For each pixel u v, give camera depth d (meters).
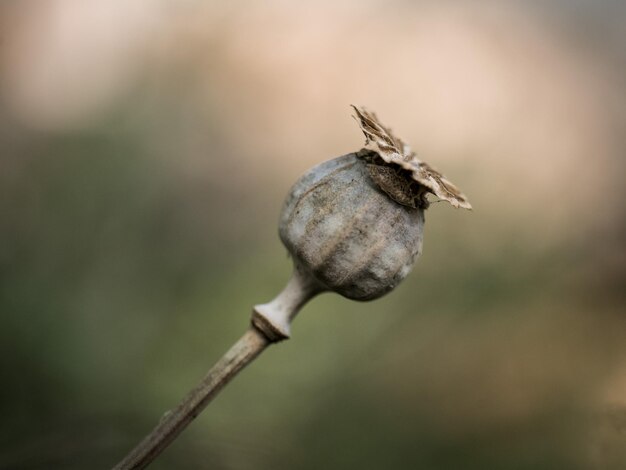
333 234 0.30
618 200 0.73
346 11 0.87
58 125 0.66
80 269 0.57
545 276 0.59
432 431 0.54
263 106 0.78
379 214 0.30
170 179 0.67
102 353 0.54
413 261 0.31
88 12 0.73
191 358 0.57
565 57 0.95
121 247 0.60
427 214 0.60
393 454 0.52
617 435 0.48
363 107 0.31
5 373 0.48
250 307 0.60
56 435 0.43
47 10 0.72
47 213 0.58
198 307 0.59
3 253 0.55
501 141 0.74
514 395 0.55
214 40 0.73
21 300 0.52
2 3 0.72
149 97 0.69
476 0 0.95
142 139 0.66
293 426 0.52
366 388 0.55
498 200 0.64
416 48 0.89
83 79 0.70
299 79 0.82
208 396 0.30
